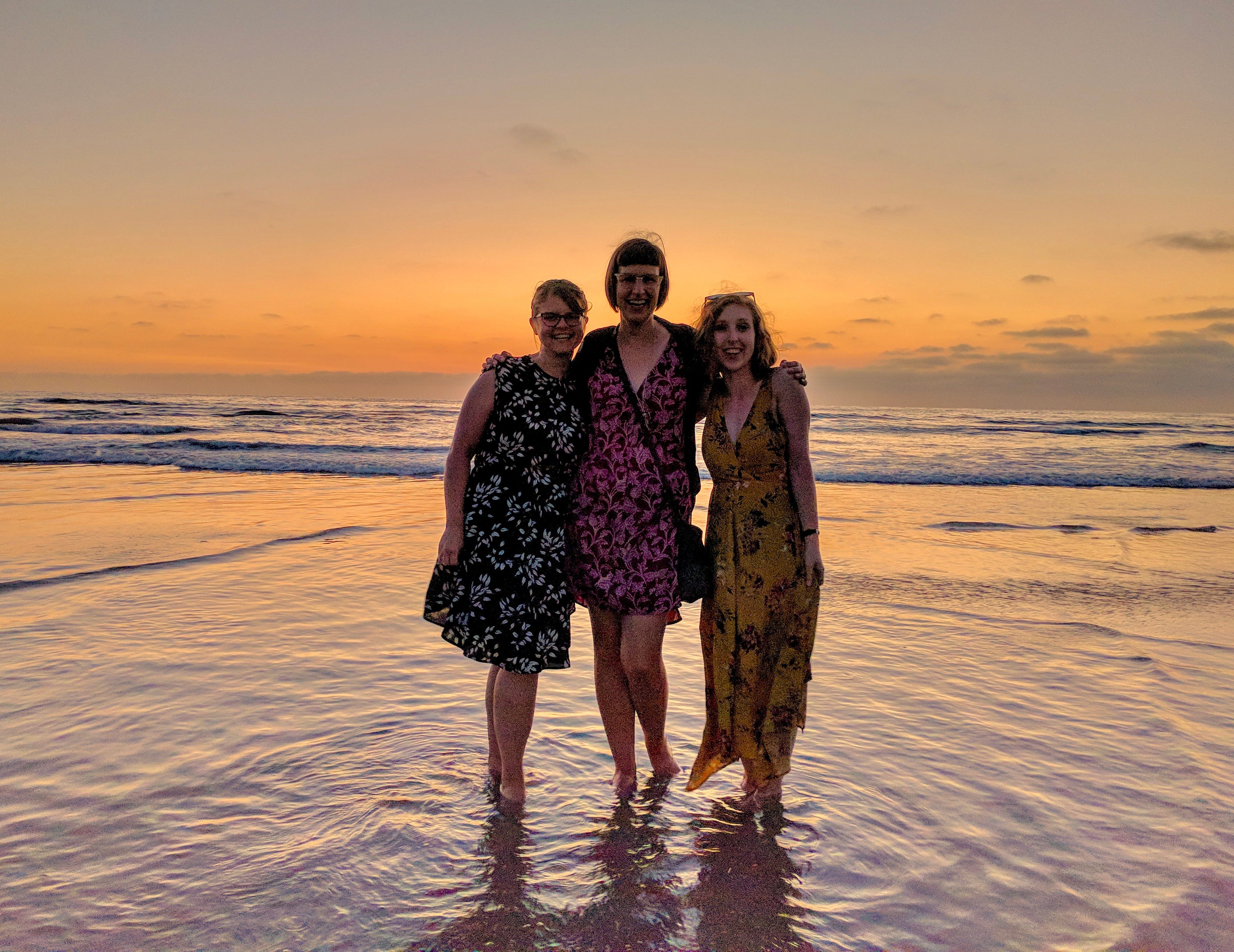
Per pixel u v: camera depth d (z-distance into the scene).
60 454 16.88
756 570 2.84
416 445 21.48
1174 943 2.06
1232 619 5.26
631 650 2.87
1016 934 2.10
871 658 4.41
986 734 3.40
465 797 2.83
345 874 2.33
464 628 2.78
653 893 2.28
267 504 10.09
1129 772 3.06
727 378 2.88
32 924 2.06
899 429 34.75
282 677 3.95
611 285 2.82
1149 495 13.15
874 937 2.09
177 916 2.11
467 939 2.05
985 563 7.03
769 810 2.78
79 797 2.74
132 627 4.72
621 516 2.87
